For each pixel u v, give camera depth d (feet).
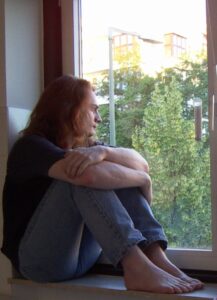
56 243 4.84
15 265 5.41
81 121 5.45
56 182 4.89
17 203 5.35
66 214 4.78
